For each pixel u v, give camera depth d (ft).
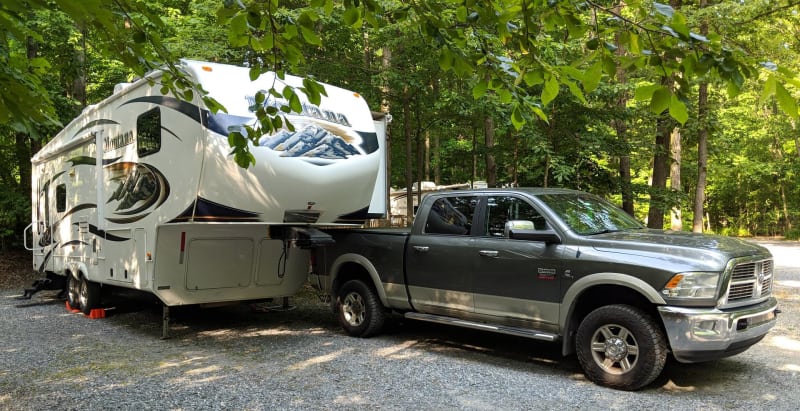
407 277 20.61
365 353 19.94
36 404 14.98
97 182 26.32
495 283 18.07
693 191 89.20
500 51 17.71
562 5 8.55
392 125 41.81
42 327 25.62
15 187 49.57
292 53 10.75
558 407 14.23
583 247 16.43
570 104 31.04
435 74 31.63
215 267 23.12
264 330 24.35
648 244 15.76
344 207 22.13
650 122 36.63
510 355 19.52
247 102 20.03
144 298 24.38
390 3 23.30
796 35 32.14
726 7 30.32
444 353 19.84
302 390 15.87
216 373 17.71
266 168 19.70
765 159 96.07
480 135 45.98
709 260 14.74
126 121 23.86
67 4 5.66
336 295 23.35
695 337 14.32
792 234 94.12
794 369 17.28
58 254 32.14
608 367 15.75
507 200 18.86
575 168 32.04
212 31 31.01
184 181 19.84
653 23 8.00
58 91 38.06
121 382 16.87
